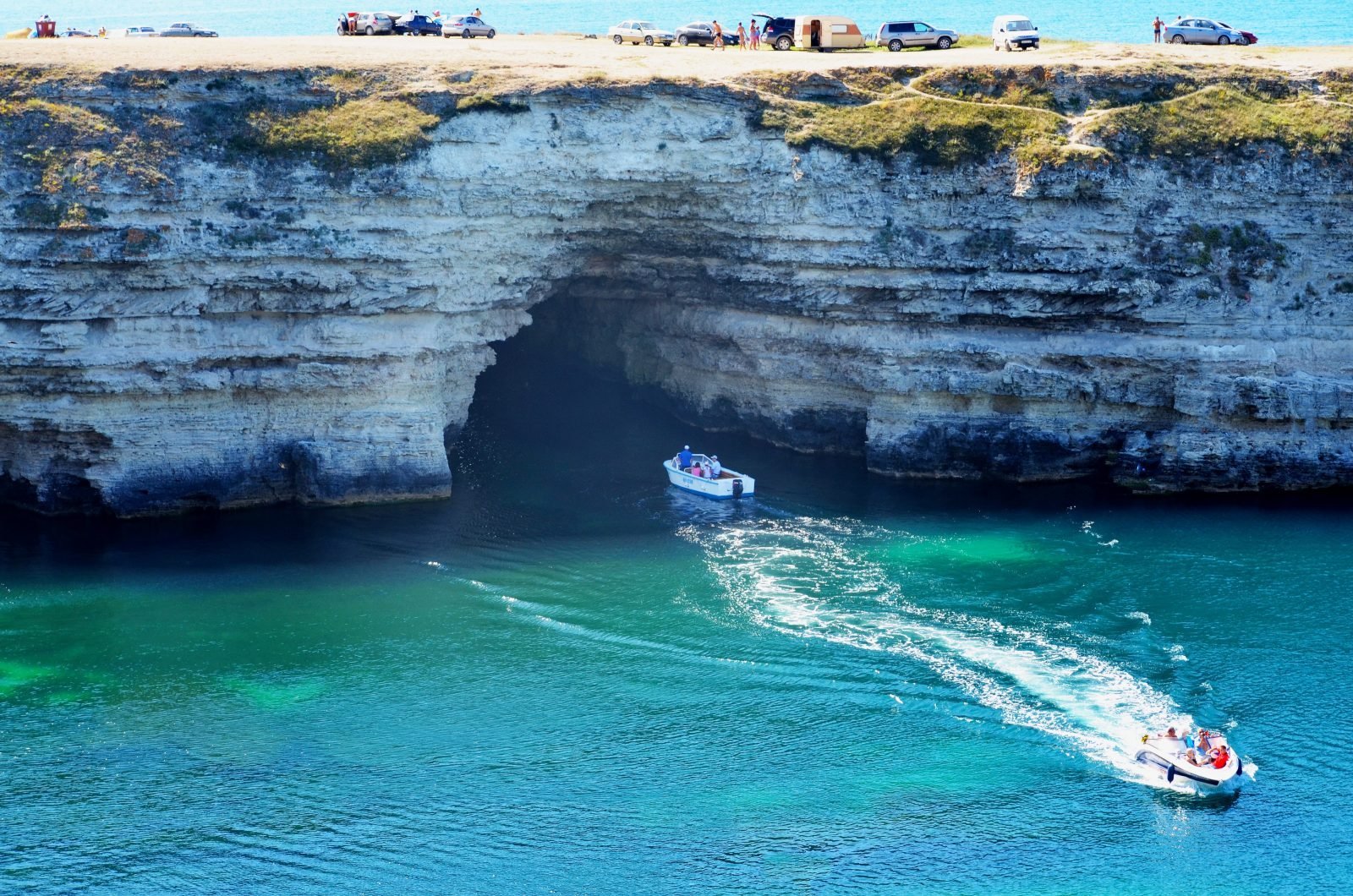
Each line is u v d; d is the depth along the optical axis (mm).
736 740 49344
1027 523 66562
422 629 56906
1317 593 58938
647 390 82688
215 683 52844
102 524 65750
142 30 103250
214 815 45406
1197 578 60469
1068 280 69625
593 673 53625
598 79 70000
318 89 68625
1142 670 53344
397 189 66125
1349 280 70500
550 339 86562
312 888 42156
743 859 43469
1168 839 44281
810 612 58031
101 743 49062
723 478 70250
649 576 61438
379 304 66812
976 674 53250
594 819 45312
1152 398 70250
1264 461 69250
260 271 65062
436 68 70562
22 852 43562
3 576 60781
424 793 46531
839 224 70750
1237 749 48625
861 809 45781
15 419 64438
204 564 62188
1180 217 70312
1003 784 47000
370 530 65875
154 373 64625
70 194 63250
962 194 70688
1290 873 42844
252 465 67125
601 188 70438
